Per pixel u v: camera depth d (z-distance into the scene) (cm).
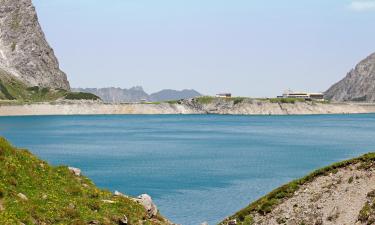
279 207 4653
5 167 3066
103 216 3066
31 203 2831
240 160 14250
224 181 9956
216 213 6900
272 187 9150
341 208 4216
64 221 2828
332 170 4909
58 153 16475
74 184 3472
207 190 8838
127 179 10319
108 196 3500
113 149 18200
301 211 4434
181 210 7100
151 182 9856
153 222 3359
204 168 12294
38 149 17975
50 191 3145
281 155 15788
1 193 2748
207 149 18238
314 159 14438
